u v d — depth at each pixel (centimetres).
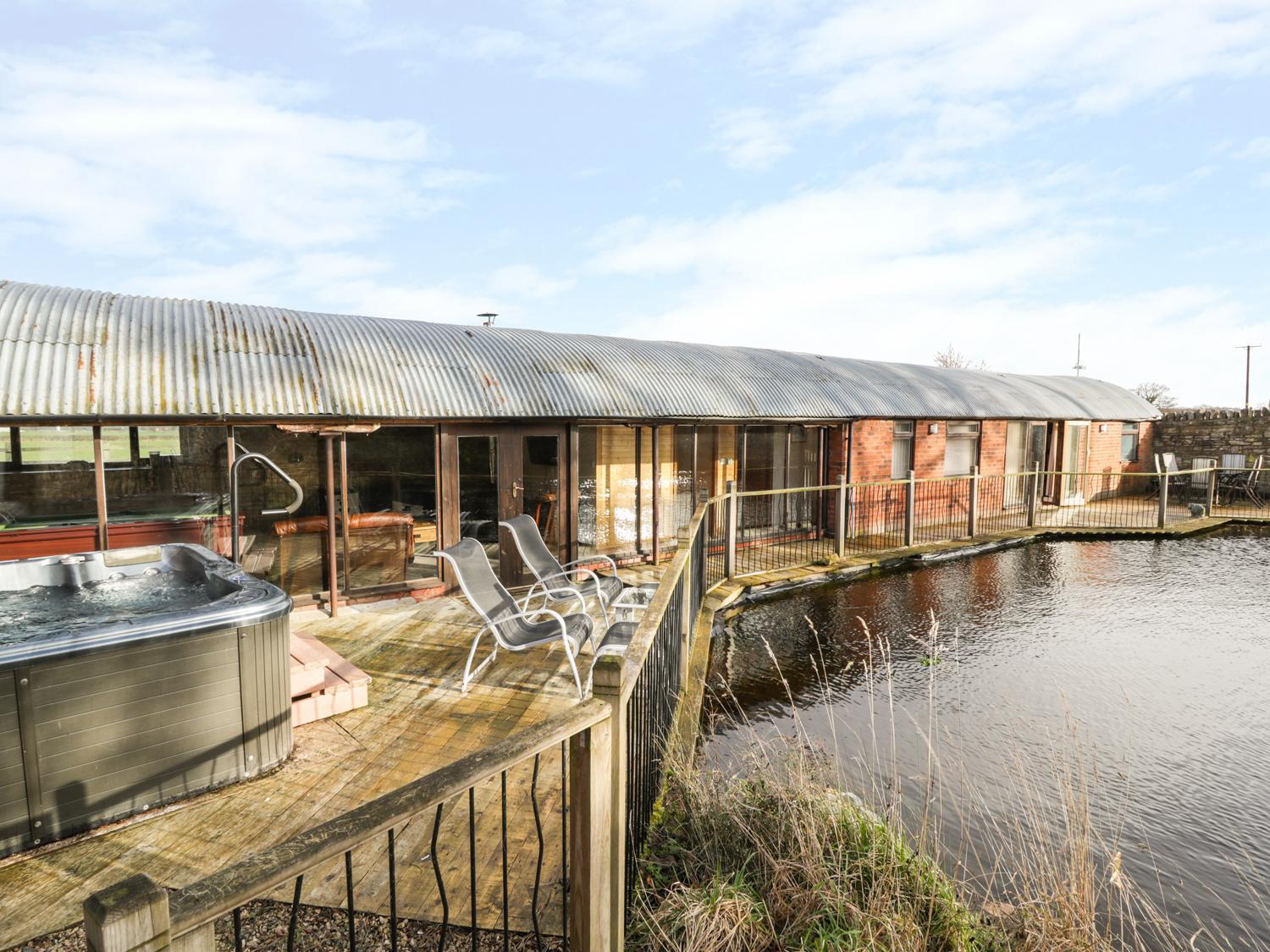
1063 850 328
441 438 739
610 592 605
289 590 689
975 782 420
